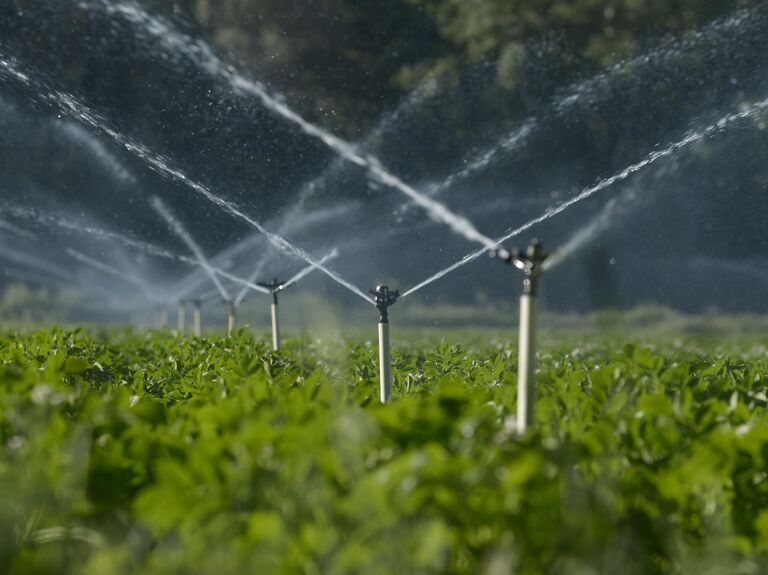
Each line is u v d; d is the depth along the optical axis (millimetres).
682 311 124312
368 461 12328
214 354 28281
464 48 139375
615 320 20641
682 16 125312
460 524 11336
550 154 133875
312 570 11070
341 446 12227
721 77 122688
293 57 126750
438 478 11156
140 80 88562
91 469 12992
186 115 91125
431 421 12586
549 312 126688
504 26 136250
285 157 103812
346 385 20062
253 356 21672
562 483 11859
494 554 11055
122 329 57312
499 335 69688
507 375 19062
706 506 12961
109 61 84250
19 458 12992
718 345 52344
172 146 90875
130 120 87688
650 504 12617
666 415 14648
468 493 11359
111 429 13922
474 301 137625
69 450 13133
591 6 130125
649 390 18406
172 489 11484
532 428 13547
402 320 101312
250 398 15516
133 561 11914
